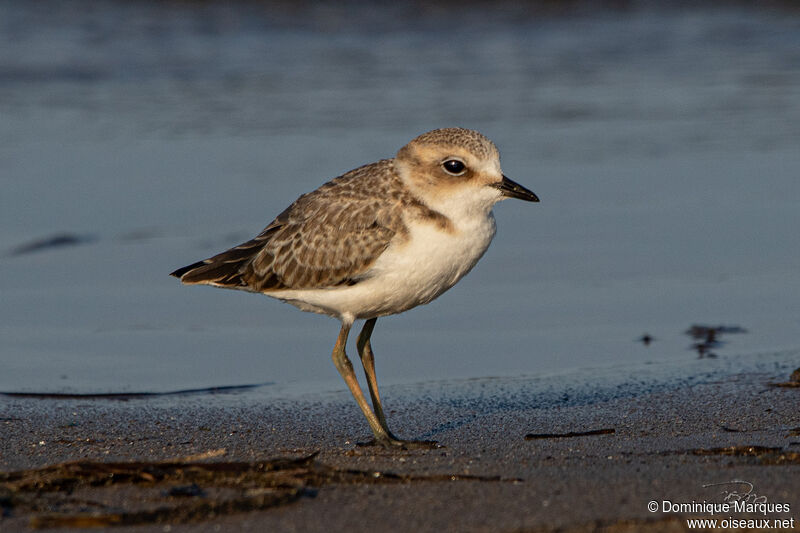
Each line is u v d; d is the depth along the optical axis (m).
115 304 15.47
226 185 20.17
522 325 14.62
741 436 10.27
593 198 19.78
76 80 27.39
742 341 13.83
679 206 19.30
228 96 26.50
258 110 25.17
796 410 11.15
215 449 10.31
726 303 15.23
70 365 13.17
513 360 13.39
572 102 25.97
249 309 15.51
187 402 11.95
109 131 23.58
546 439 10.46
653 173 21.06
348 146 22.06
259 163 21.23
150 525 7.87
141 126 23.95
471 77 28.48
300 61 29.97
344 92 26.81
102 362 13.31
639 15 36.06
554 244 17.77
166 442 10.55
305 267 10.61
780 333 14.08
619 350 13.65
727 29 34.03
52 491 8.58
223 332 14.55
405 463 9.62
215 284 11.05
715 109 25.22
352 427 11.13
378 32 33.44
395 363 13.41
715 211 19.06
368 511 8.14
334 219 10.48
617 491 8.46
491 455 9.86
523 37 33.31
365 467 9.52
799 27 33.78
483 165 10.32
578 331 14.34
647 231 18.20
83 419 11.27
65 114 24.80
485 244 10.67
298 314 15.37
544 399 11.94
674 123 24.20
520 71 29.16
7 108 25.06
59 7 32.94
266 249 10.88
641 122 24.33
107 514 7.92
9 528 7.79
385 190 10.45
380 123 23.84
